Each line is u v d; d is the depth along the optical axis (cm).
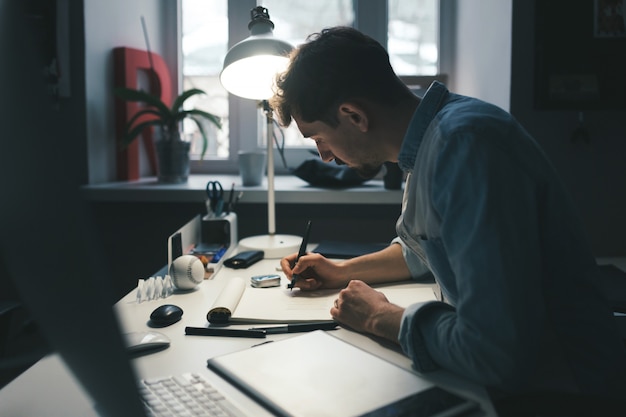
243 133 242
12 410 65
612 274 140
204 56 243
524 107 161
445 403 65
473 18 199
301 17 234
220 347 89
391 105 87
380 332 89
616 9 155
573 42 156
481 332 68
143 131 229
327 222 206
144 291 115
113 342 28
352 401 66
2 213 24
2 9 24
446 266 82
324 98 85
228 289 113
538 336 70
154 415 62
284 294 116
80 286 27
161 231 207
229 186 203
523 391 70
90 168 198
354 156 92
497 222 68
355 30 89
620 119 162
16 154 24
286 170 238
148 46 219
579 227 81
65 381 73
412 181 86
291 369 75
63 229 26
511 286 67
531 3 157
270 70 148
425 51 234
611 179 164
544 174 76
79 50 193
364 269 124
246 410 65
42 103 25
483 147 71
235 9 235
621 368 80
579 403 66
